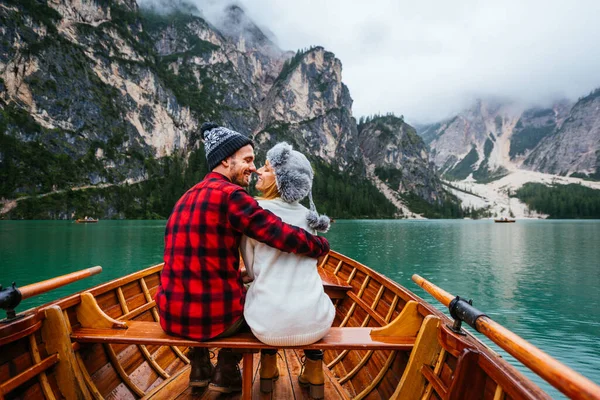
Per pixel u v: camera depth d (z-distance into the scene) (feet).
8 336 7.18
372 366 11.72
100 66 554.05
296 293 7.93
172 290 7.80
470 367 6.61
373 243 160.56
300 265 8.21
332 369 13.58
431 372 8.14
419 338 8.36
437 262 103.40
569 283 75.66
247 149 8.79
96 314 9.23
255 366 11.96
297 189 8.46
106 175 487.20
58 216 399.24
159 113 597.11
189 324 7.69
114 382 10.28
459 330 7.86
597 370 35.83
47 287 8.62
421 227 350.64
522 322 50.60
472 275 83.87
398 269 90.89
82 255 101.30
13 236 163.73
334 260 23.53
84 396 8.49
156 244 131.95
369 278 16.84
